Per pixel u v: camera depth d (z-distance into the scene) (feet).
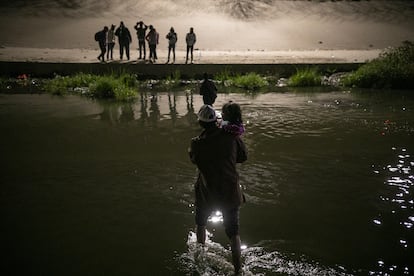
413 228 17.15
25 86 58.70
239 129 14.46
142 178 23.15
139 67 64.39
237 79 60.54
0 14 115.24
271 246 15.94
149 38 69.26
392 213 18.54
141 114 40.37
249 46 95.96
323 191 21.11
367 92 53.78
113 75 61.41
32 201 20.27
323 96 51.21
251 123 36.24
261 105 45.11
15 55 74.95
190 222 18.06
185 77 64.90
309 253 15.40
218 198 14.23
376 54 82.89
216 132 14.32
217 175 14.16
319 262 14.82
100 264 14.89
